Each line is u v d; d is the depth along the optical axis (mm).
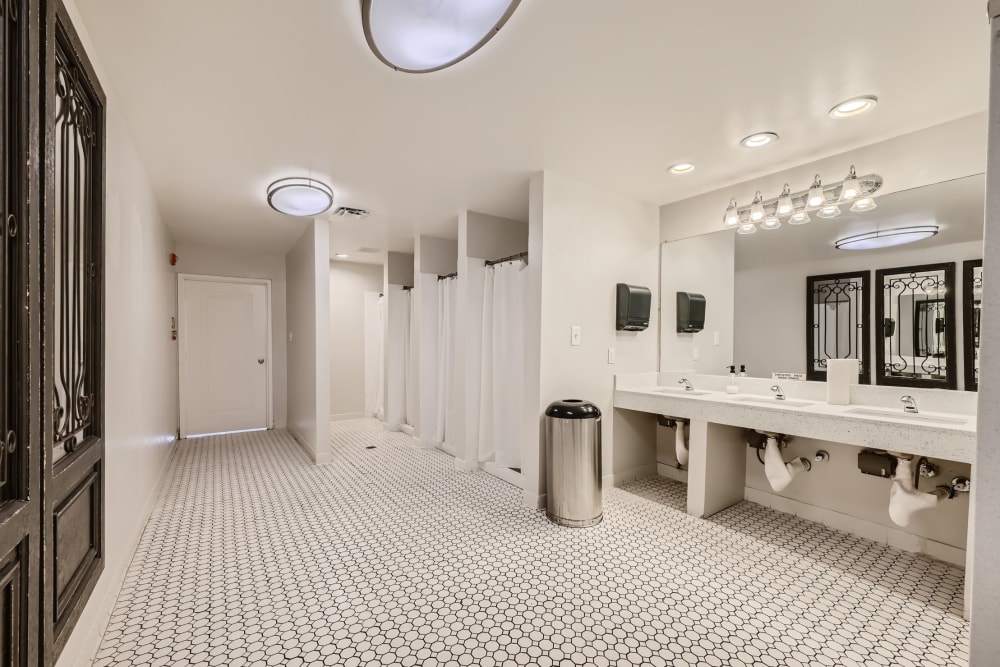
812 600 1920
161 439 3482
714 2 1430
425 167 2861
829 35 1591
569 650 1609
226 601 1891
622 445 3484
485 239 3969
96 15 1479
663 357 3625
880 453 2328
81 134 1569
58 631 1263
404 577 2096
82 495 1499
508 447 3635
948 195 2258
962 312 2223
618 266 3377
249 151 2600
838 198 2609
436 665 1536
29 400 1066
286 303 5695
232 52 1693
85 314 1626
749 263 3102
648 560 2271
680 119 2225
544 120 2236
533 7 1439
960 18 1493
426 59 1580
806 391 2801
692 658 1570
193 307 5125
